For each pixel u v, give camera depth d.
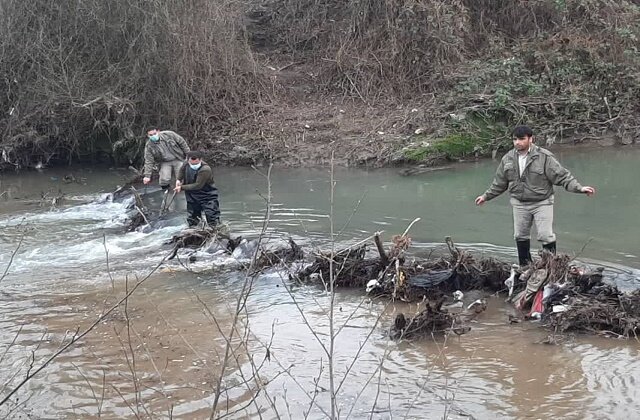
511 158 7.92
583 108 17.56
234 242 9.62
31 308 7.59
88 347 6.50
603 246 9.20
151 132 12.83
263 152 16.50
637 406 5.12
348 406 5.25
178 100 17.08
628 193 12.20
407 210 11.62
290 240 9.06
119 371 5.98
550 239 7.84
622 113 17.52
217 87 17.94
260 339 6.58
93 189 14.76
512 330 6.67
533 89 17.66
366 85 18.77
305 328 6.84
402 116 17.53
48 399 5.53
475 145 16.23
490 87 17.72
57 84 16.48
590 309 6.66
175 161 13.29
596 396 5.30
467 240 9.72
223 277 8.59
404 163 15.64
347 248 8.70
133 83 16.67
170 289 8.16
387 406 5.23
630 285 7.61
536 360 5.98
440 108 17.38
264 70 19.52
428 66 18.62
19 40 16.67
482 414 5.07
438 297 7.62
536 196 7.81
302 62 21.05
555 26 19.48
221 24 18.09
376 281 7.84
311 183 14.09
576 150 16.61
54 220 11.90
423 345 6.34
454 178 14.21
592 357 6.01
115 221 11.72
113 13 16.61
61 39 16.59
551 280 7.16
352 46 19.58
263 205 12.23
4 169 17.11
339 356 6.15
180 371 5.96
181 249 9.77
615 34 18.81
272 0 22.92
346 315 7.18
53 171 16.89
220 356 6.23
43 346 6.55
